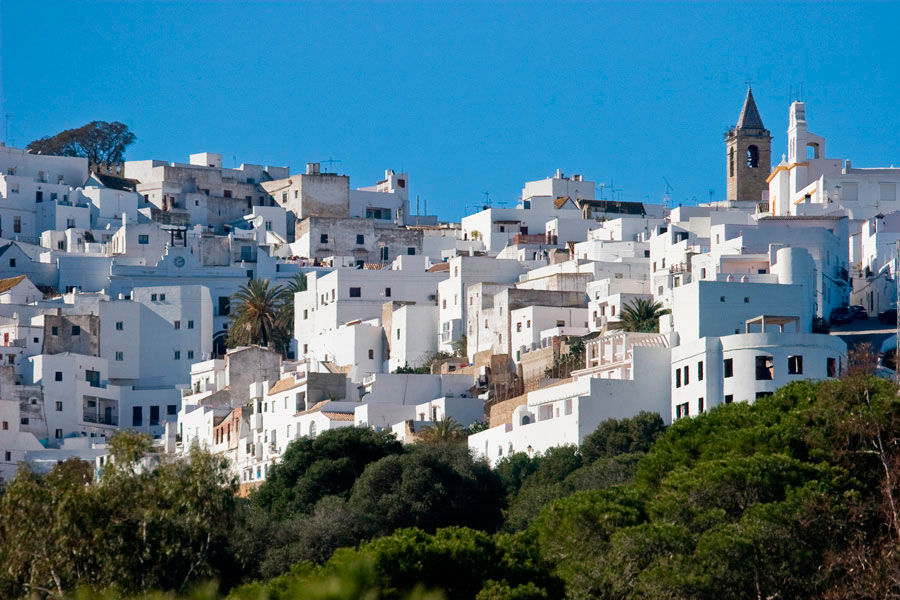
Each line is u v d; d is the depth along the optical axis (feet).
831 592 380.17
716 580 382.22
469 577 395.75
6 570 382.83
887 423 430.20
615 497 430.20
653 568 385.91
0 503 394.93
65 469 410.93
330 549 498.28
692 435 469.16
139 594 370.94
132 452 406.41
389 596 378.94
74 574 383.65
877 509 403.13
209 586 261.24
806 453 437.17
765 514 393.91
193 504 401.29
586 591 391.04
